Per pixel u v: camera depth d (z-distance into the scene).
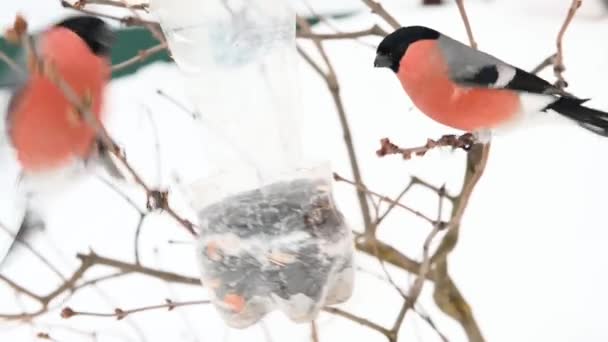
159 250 4.03
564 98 2.84
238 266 2.39
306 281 2.37
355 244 2.87
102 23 2.86
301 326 3.50
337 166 4.47
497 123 2.82
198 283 2.71
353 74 5.22
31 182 2.88
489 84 2.79
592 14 5.91
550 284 3.90
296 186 2.41
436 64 2.81
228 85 2.43
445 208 4.19
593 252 4.04
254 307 2.41
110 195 4.32
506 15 6.01
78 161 2.84
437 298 2.95
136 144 4.61
